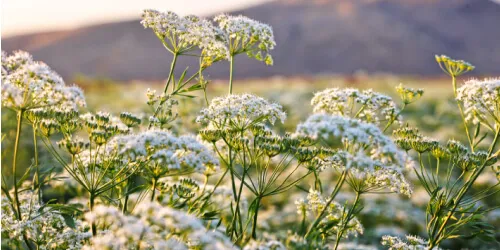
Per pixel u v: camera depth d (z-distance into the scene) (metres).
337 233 5.89
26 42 141.50
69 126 5.53
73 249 5.41
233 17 7.01
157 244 4.17
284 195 12.96
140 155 5.02
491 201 11.92
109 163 5.25
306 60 147.00
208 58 6.47
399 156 4.82
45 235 5.56
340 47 152.25
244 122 6.00
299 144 5.62
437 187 5.63
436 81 53.84
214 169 6.07
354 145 5.00
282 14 177.00
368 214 11.38
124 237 4.15
